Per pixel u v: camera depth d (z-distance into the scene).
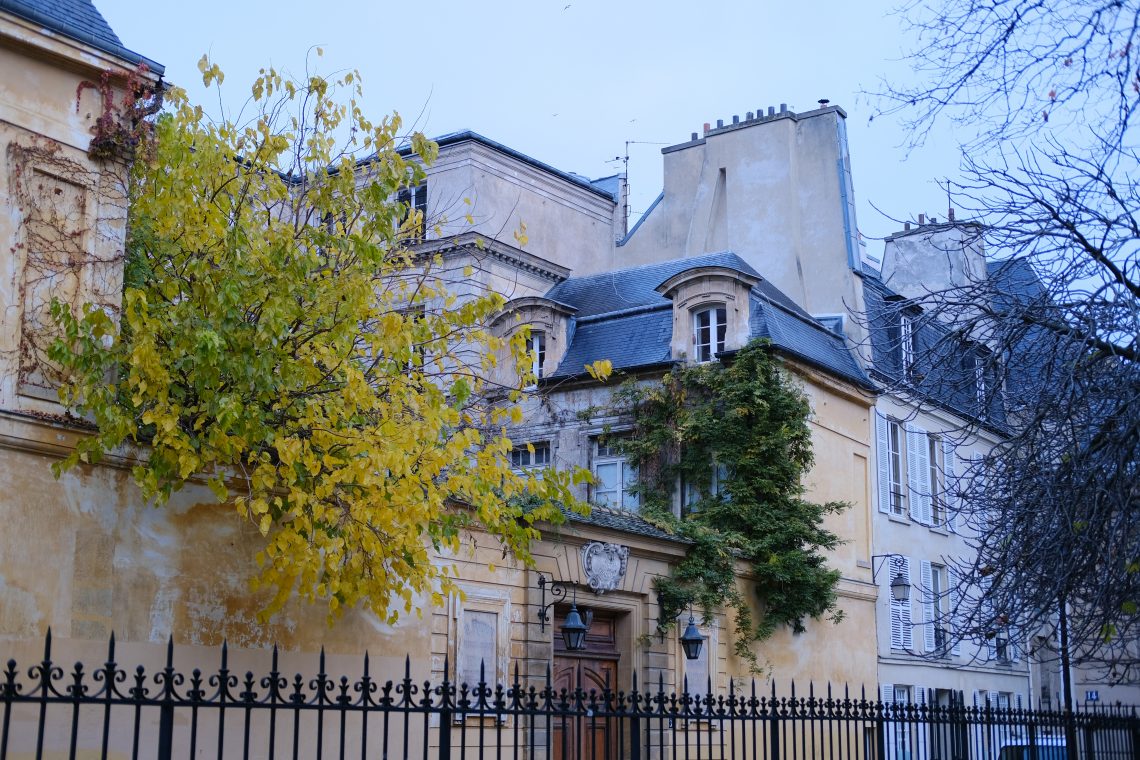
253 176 13.67
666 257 35.31
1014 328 12.30
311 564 12.49
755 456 25.41
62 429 12.45
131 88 13.36
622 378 27.64
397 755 15.53
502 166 32.84
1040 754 17.23
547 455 28.41
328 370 13.12
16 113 12.52
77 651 12.35
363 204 13.73
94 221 13.08
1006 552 12.45
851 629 27.98
